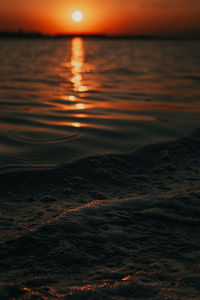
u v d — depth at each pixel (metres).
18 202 2.60
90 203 2.43
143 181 3.17
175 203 2.46
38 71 16.59
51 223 2.04
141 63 23.75
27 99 7.74
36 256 1.71
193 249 1.84
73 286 1.45
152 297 1.38
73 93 9.16
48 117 5.60
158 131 4.85
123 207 2.38
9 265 1.62
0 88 9.75
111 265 1.65
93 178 3.17
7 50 46.38
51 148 3.85
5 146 3.86
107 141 4.26
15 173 3.08
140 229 2.06
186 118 5.75
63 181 3.05
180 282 1.49
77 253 1.74
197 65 21.03
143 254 1.76
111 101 7.75
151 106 7.04
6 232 2.01
